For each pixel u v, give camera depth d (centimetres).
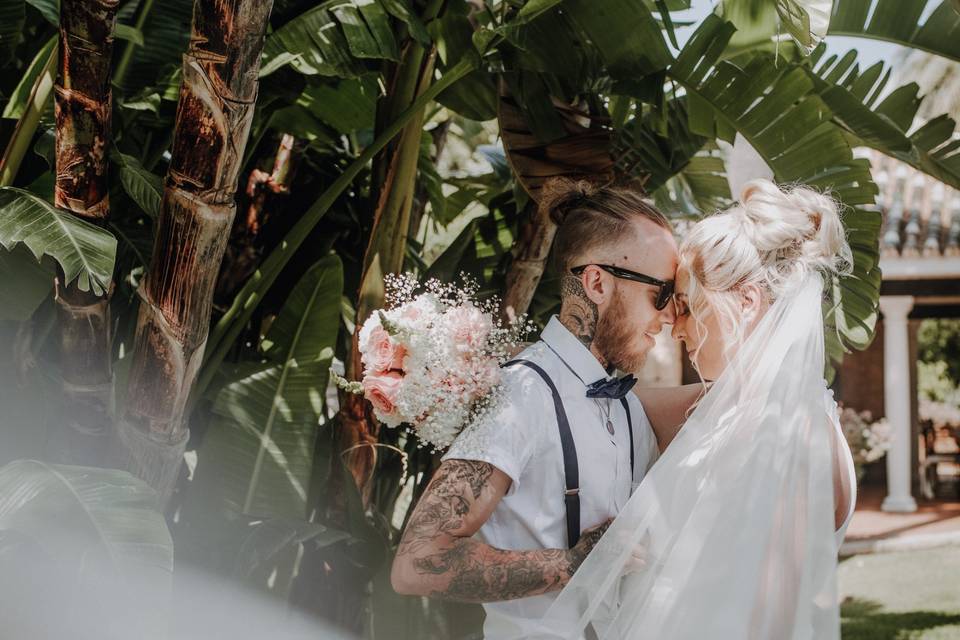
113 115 274
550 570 171
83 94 200
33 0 254
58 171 205
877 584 797
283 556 266
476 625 264
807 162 268
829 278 192
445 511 170
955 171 294
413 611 262
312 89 307
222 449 260
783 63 265
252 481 256
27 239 189
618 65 256
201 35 192
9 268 227
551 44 256
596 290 185
